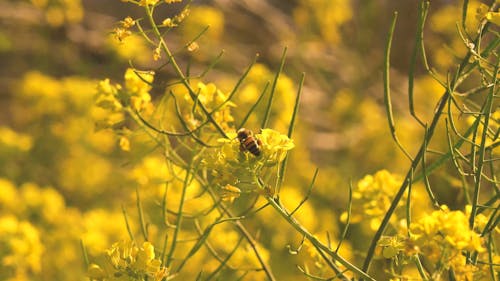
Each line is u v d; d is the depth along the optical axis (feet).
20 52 48.88
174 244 14.78
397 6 45.85
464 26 13.48
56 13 42.78
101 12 50.70
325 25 43.14
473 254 13.48
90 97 39.73
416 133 38.86
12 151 36.73
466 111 13.19
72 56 46.19
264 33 48.21
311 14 43.16
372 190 15.79
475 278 12.39
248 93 24.14
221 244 22.63
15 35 46.96
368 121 40.60
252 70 25.54
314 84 45.60
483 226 13.47
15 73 49.14
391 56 45.42
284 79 25.41
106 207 37.45
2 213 30.30
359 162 38.17
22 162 38.52
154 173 21.91
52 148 39.04
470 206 13.58
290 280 25.61
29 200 30.30
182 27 39.40
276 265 25.77
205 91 15.03
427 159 31.37
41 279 28.99
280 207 12.17
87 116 39.60
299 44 43.96
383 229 13.30
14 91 42.78
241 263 21.75
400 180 17.71
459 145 13.35
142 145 18.63
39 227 29.94
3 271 23.45
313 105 44.47
